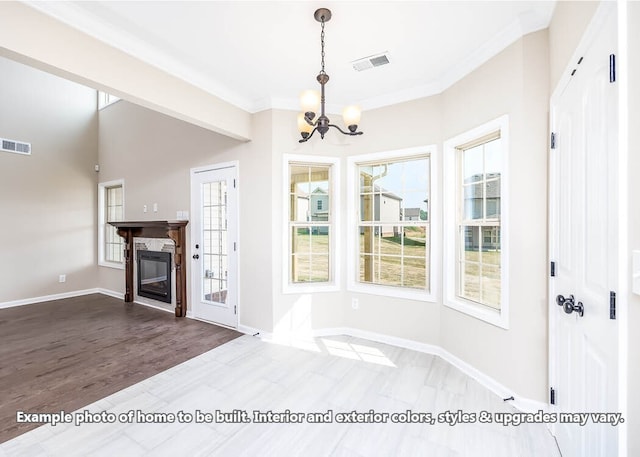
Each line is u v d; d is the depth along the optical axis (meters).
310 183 3.54
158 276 4.67
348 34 2.22
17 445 1.74
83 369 2.67
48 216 5.18
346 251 3.44
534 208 2.02
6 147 4.76
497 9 1.96
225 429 1.88
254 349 3.08
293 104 3.36
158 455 1.67
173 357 2.91
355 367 2.69
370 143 3.28
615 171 1.03
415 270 3.18
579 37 1.46
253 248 3.50
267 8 1.96
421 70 2.71
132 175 5.03
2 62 4.75
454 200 2.82
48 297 5.14
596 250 1.21
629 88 0.95
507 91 2.17
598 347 1.20
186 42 2.33
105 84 2.17
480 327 2.44
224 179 3.76
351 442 1.77
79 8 1.95
